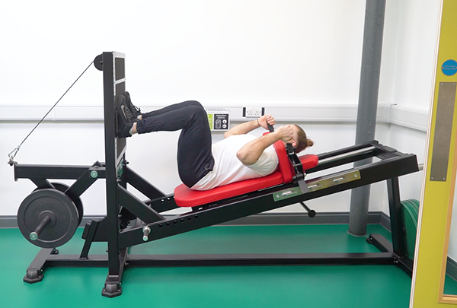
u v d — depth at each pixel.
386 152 2.35
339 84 3.08
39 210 2.17
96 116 2.88
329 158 2.50
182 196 2.29
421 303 1.90
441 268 1.86
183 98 2.98
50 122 2.92
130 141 3.01
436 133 1.77
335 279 2.41
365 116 2.84
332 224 3.28
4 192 2.99
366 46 2.77
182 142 2.22
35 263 2.38
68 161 2.99
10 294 2.16
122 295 2.19
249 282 2.36
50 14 2.79
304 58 3.01
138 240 2.22
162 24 2.88
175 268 2.50
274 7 2.93
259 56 2.98
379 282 2.38
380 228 3.23
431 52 2.66
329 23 2.98
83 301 2.12
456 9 1.68
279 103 3.03
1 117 2.82
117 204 2.19
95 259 2.46
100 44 2.85
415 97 2.85
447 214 1.82
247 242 2.90
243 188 2.20
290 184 2.24
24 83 2.85
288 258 2.53
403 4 2.99
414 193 2.90
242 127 2.61
